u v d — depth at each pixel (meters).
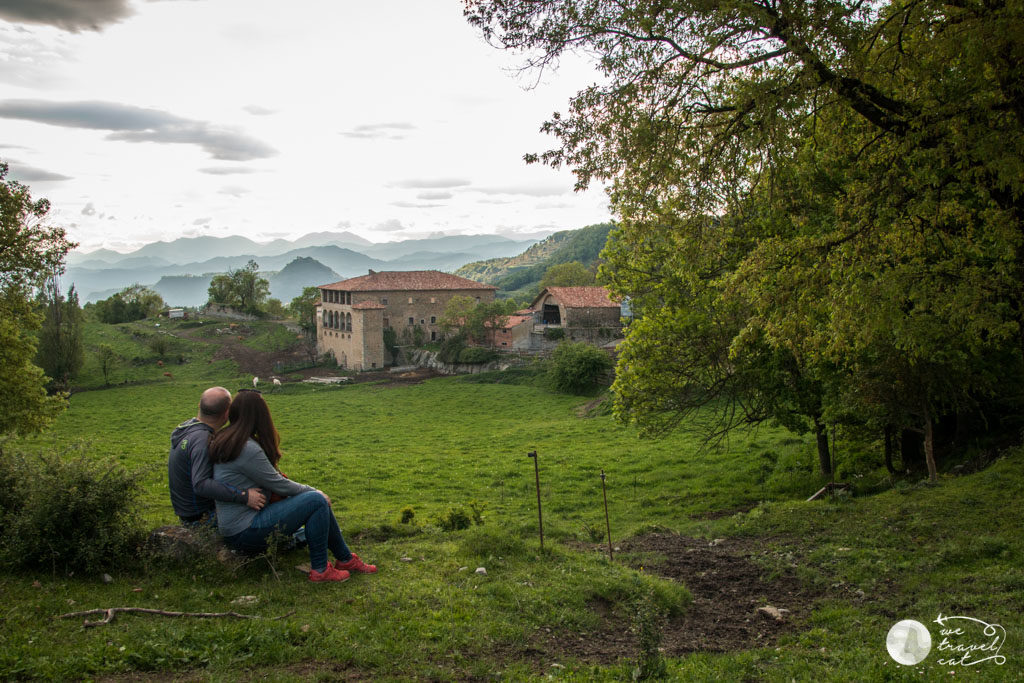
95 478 8.61
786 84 12.56
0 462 8.96
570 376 73.25
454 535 13.29
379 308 105.81
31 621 6.62
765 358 23.00
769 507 17.39
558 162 14.77
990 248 13.53
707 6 12.47
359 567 9.17
